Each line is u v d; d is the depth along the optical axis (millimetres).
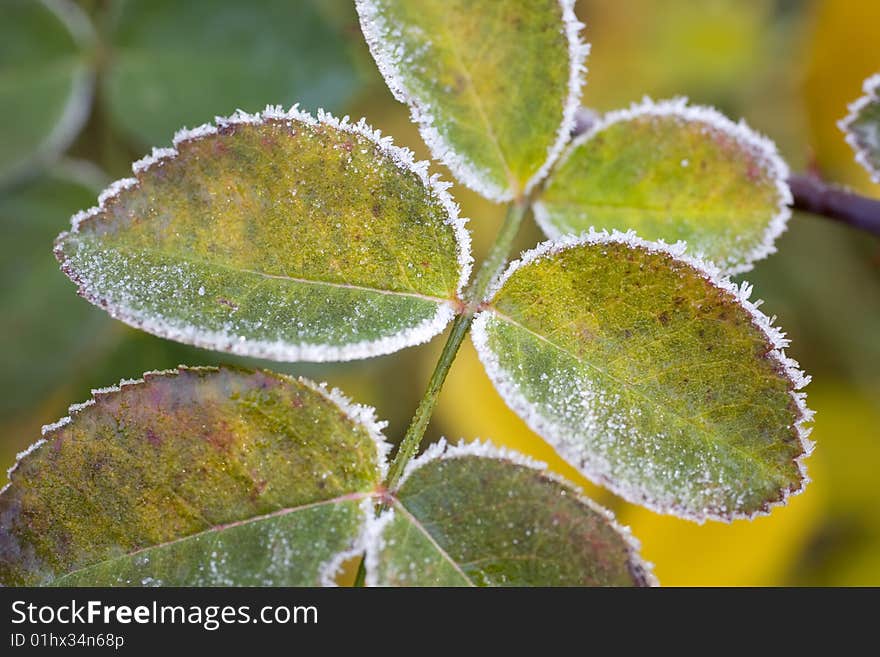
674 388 204
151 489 201
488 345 207
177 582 200
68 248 202
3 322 266
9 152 267
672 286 205
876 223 231
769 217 222
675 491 203
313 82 267
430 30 217
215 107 267
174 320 201
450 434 286
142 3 267
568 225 224
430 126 218
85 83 269
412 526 202
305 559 201
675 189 224
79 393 268
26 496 201
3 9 266
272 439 203
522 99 220
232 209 204
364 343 204
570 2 218
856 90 252
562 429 204
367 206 206
